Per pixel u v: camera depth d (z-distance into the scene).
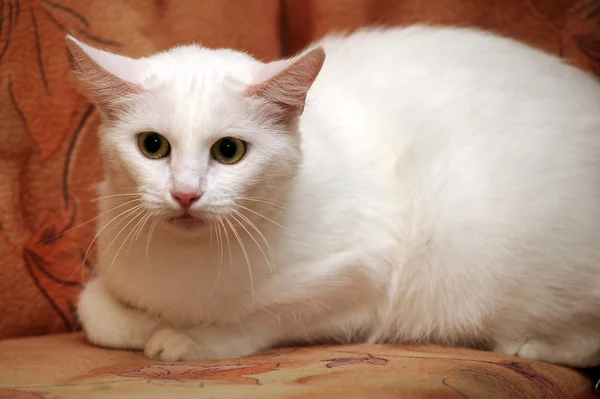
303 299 1.58
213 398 1.08
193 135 1.34
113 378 1.25
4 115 1.98
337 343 1.73
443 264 1.60
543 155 1.56
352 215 1.61
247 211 1.44
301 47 2.25
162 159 1.39
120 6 2.03
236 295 1.53
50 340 1.77
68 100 2.03
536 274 1.53
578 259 1.51
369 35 1.93
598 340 1.56
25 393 1.12
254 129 1.40
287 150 1.45
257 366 1.37
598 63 2.10
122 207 1.50
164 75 1.42
